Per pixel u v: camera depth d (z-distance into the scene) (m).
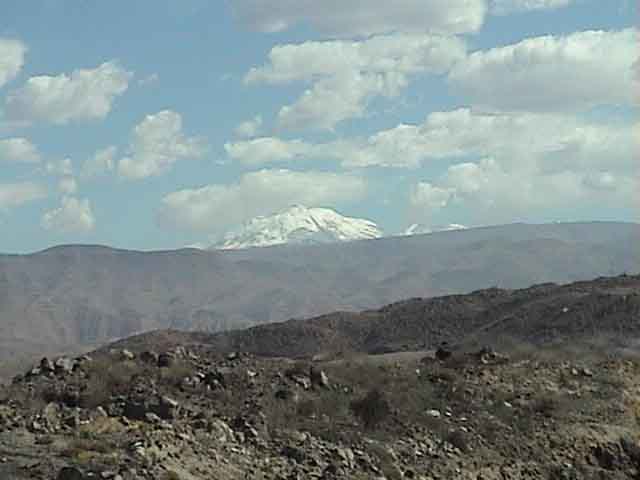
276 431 32.09
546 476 35.22
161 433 29.12
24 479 24.14
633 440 39.75
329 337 107.38
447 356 47.31
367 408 35.84
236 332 116.06
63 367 37.12
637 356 54.09
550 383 44.72
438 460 33.41
